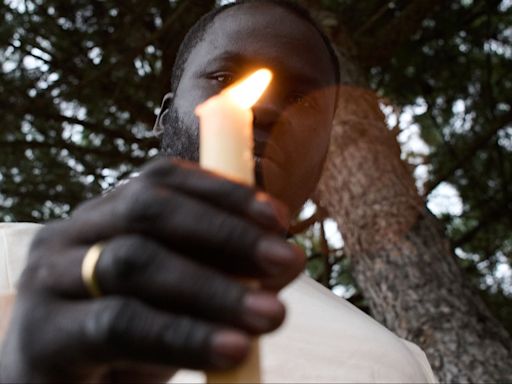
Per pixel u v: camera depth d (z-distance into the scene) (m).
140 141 5.29
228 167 0.55
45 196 5.31
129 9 5.06
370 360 1.21
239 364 0.50
